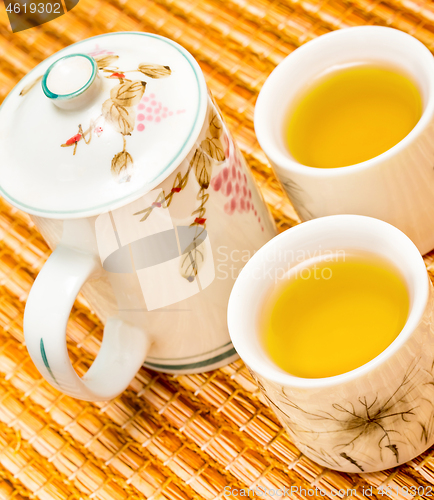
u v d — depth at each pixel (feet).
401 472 1.79
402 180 1.77
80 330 2.03
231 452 1.87
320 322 1.75
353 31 1.88
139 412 1.93
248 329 1.71
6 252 2.12
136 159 1.69
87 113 1.70
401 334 1.61
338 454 1.71
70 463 1.91
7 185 1.72
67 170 1.69
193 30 2.20
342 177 1.76
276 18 2.17
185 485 1.86
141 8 2.25
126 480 1.88
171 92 1.72
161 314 1.80
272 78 1.89
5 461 1.93
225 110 2.12
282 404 1.67
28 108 1.75
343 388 1.61
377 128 1.86
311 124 1.90
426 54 1.81
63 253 1.74
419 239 1.87
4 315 2.06
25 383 1.99
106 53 1.77
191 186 1.71
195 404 1.92
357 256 1.75
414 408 1.67
